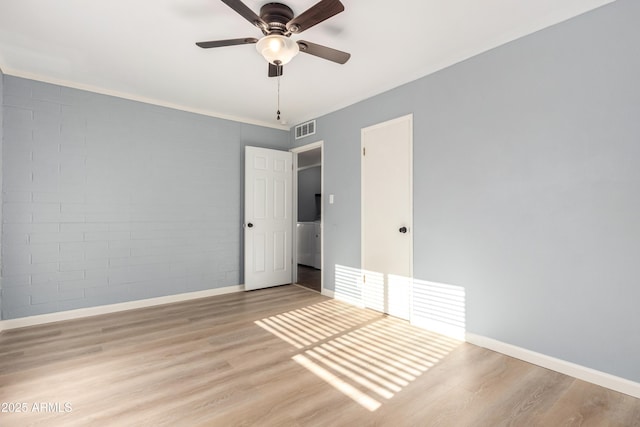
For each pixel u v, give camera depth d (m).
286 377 2.11
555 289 2.20
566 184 2.15
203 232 4.14
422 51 2.66
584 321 2.07
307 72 3.04
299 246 6.77
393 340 2.72
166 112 3.87
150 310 3.55
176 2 2.02
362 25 2.28
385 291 3.39
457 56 2.72
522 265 2.35
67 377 2.09
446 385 2.01
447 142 2.82
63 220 3.24
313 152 5.73
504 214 2.45
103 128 3.46
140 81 3.27
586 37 2.06
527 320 2.32
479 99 2.60
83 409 1.75
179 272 3.95
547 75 2.23
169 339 2.73
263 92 3.56
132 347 2.56
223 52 2.67
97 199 3.42
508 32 2.38
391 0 2.00
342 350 2.52
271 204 4.64
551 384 2.02
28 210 3.07
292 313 3.44
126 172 3.60
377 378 2.09
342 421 1.66
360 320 3.21
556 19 2.17
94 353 2.45
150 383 2.02
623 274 1.93
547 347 2.23
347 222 3.86
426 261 2.99
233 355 2.43
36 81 3.11
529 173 2.32
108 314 3.41
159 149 3.82
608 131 1.98
